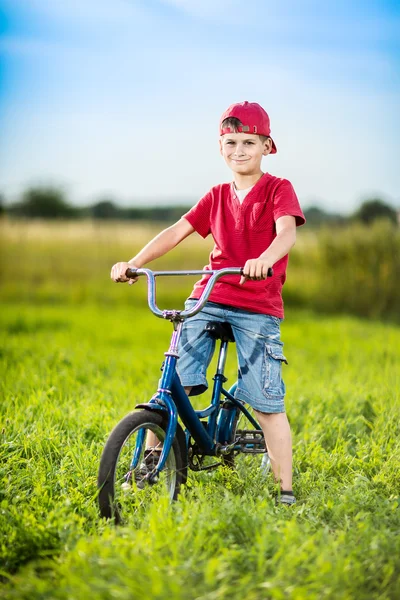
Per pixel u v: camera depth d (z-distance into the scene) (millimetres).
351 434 4945
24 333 10461
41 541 2969
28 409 4945
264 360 3680
